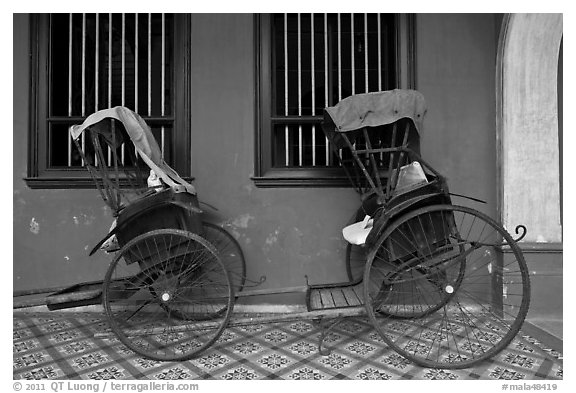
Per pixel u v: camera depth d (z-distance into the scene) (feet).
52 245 10.50
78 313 10.49
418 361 7.36
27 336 9.05
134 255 8.11
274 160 10.77
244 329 9.38
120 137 9.06
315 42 10.89
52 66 10.85
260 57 10.67
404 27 10.59
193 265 8.33
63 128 10.88
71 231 10.52
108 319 7.71
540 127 9.93
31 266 10.50
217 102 10.55
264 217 10.50
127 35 10.93
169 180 8.07
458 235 8.00
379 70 10.78
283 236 10.50
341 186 10.50
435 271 7.82
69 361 7.82
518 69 9.90
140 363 7.72
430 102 10.48
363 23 10.87
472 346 8.23
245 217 10.50
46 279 10.50
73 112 10.91
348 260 10.05
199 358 7.89
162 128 10.79
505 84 9.98
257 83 10.58
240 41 10.62
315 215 10.51
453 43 10.52
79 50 10.93
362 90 10.82
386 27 10.89
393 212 7.51
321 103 10.87
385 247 8.07
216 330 8.36
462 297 10.30
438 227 7.97
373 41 10.85
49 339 8.87
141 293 10.37
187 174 10.50
